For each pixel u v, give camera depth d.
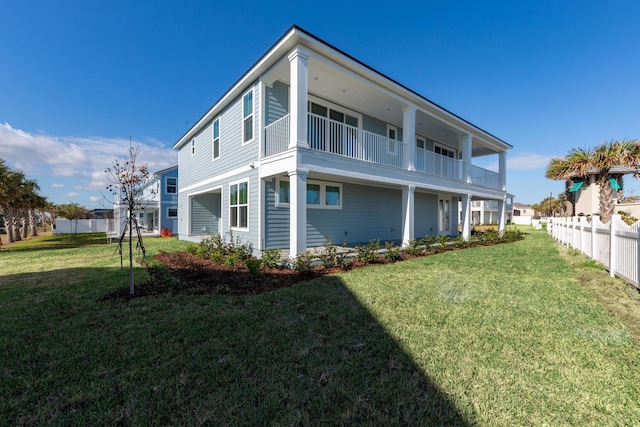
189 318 3.72
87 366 2.58
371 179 8.74
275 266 6.94
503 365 2.58
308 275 6.25
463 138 13.53
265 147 8.55
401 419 1.92
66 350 2.87
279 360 2.68
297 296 4.68
